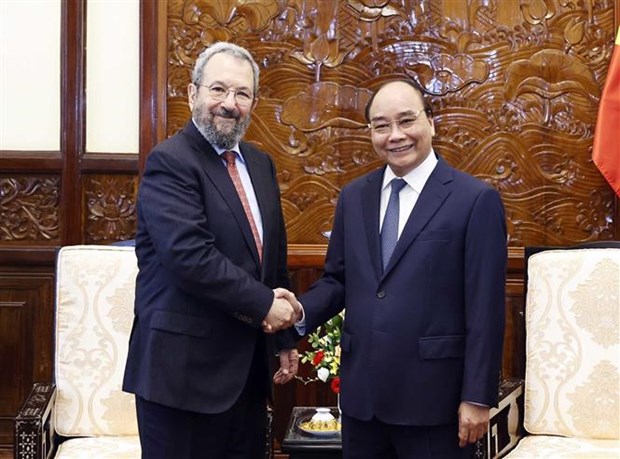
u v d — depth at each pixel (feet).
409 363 7.39
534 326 10.14
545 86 12.68
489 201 7.52
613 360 9.67
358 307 7.74
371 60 12.67
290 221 12.75
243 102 7.88
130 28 12.82
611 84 12.19
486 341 7.30
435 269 7.47
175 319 7.57
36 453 8.84
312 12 12.65
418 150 7.70
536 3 12.66
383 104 7.64
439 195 7.66
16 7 12.76
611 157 12.18
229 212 7.84
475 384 7.22
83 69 12.69
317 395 12.76
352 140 12.71
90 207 12.87
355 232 8.00
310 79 12.69
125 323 10.31
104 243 12.87
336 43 12.67
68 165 12.71
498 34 12.67
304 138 12.72
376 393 7.46
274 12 12.66
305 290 12.75
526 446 9.38
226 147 8.04
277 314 7.65
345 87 12.68
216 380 7.68
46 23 12.80
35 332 12.86
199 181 7.75
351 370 7.75
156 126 12.59
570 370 9.78
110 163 12.71
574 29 12.67
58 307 10.30
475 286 7.41
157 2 12.54
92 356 10.19
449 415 7.43
